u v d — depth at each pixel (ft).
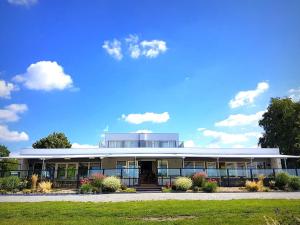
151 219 39.40
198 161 105.81
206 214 42.09
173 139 134.92
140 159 103.55
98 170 89.61
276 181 83.25
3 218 40.34
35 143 199.11
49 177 91.15
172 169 92.63
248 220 36.55
